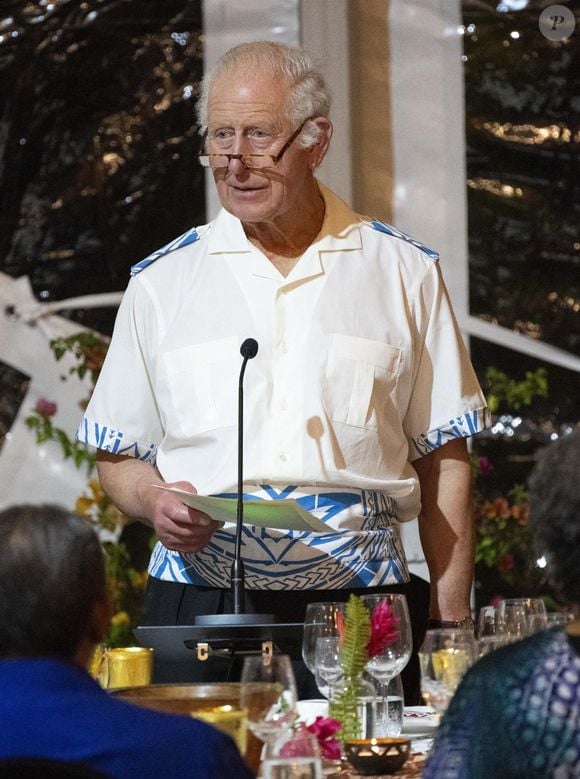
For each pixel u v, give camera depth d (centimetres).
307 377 778
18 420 1187
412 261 830
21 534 430
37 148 1198
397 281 819
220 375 784
